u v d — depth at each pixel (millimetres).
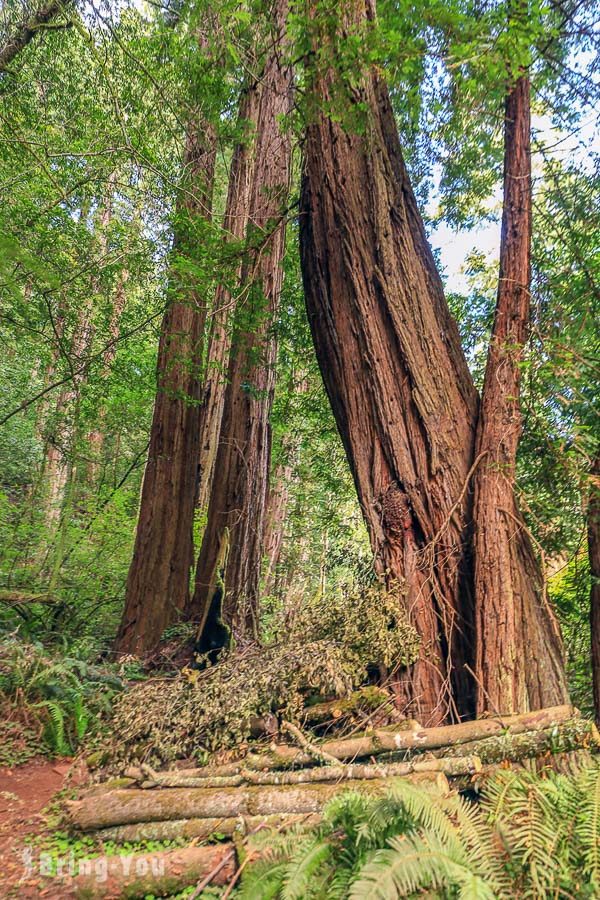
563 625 5832
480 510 4691
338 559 7945
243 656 5188
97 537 10305
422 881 2357
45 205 8977
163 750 4121
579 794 2863
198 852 3143
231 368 9156
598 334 5859
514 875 2592
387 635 4695
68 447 12617
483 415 5031
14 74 7918
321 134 5734
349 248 5484
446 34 5242
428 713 4570
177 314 9508
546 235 6867
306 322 9500
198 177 8508
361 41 4910
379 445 5332
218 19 6012
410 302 5348
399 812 2723
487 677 4242
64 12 7809
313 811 3266
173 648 8180
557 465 5355
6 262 3748
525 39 4512
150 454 9312
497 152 7938
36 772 4750
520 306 5078
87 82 9227
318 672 4363
